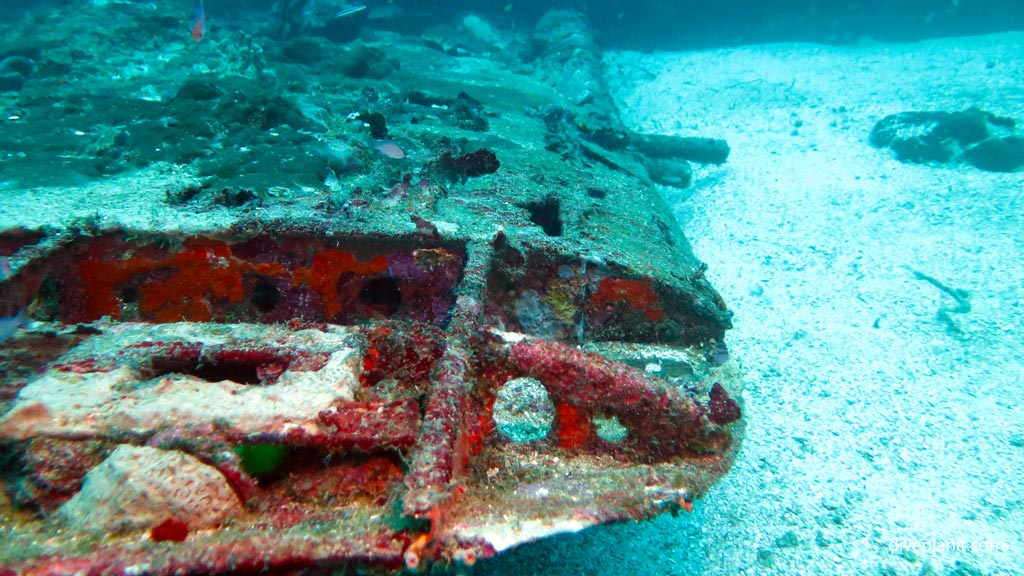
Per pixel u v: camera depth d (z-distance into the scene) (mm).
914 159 7547
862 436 3488
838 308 4879
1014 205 6129
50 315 2834
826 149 8289
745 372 4137
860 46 14406
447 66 10836
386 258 3033
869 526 2910
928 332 4473
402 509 1521
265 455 1750
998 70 10539
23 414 1766
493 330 2209
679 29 15477
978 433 3447
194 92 5664
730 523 2941
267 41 8922
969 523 2904
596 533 2818
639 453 2162
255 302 3156
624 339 3234
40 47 7668
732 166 8047
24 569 1377
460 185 4188
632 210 4344
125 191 3703
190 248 2975
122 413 1771
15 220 2920
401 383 2111
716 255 5895
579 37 11773
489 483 1978
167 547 1464
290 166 4340
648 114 10547
